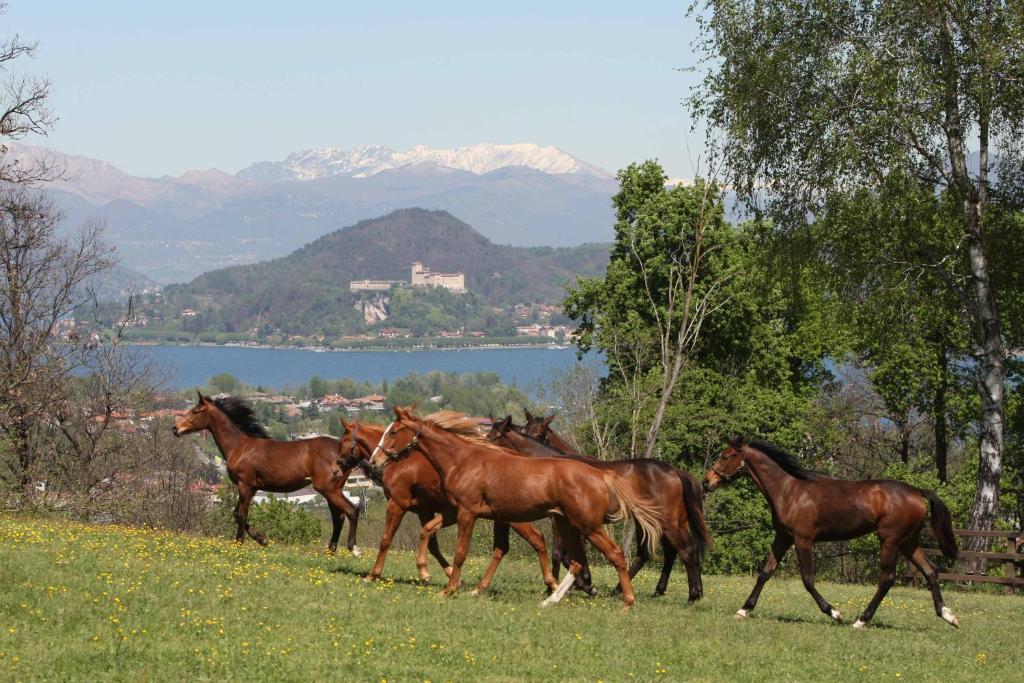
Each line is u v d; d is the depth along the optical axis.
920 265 32.31
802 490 18.23
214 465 54.06
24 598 14.12
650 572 27.95
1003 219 32.97
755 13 31.94
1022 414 40.31
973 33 28.91
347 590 17.09
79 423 39.62
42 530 21.19
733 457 18.75
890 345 34.75
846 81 29.94
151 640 12.94
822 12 30.94
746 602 18.30
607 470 18.27
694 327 41.97
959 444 46.88
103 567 16.73
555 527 18.64
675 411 39.50
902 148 29.61
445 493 18.12
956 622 18.14
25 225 36.94
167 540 21.67
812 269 34.31
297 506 47.44
